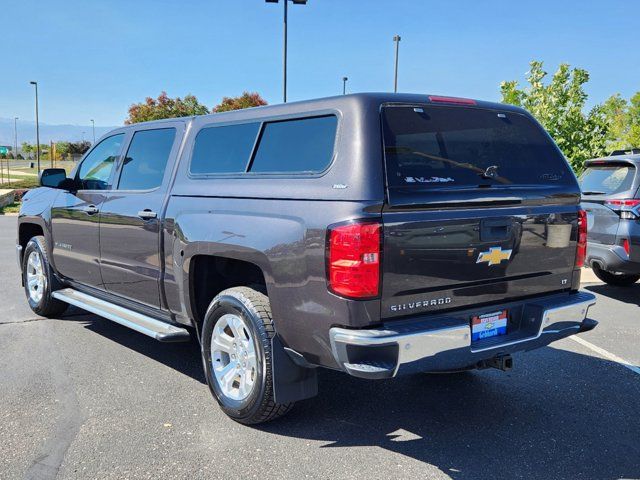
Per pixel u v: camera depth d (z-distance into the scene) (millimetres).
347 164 3088
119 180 4957
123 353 5102
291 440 3537
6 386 4293
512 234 3480
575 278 3938
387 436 3617
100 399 4086
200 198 3975
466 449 3459
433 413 3979
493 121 3775
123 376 4543
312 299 3131
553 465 3279
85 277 5379
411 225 3057
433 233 3137
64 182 5406
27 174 49031
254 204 3535
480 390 4414
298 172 3375
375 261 2943
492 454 3400
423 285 3127
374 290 2953
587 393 4379
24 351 5109
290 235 3230
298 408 4023
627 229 6898
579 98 11516
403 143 3215
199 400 4105
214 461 3262
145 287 4551
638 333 6066
